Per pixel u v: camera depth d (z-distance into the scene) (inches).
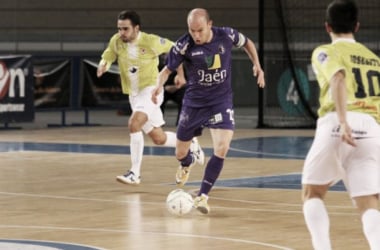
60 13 1850.4
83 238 553.9
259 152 1091.3
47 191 767.7
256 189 782.5
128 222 616.1
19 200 716.0
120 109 1592.0
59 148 1131.3
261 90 1451.8
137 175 778.2
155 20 1846.7
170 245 532.7
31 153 1073.5
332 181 437.1
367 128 426.0
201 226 601.6
